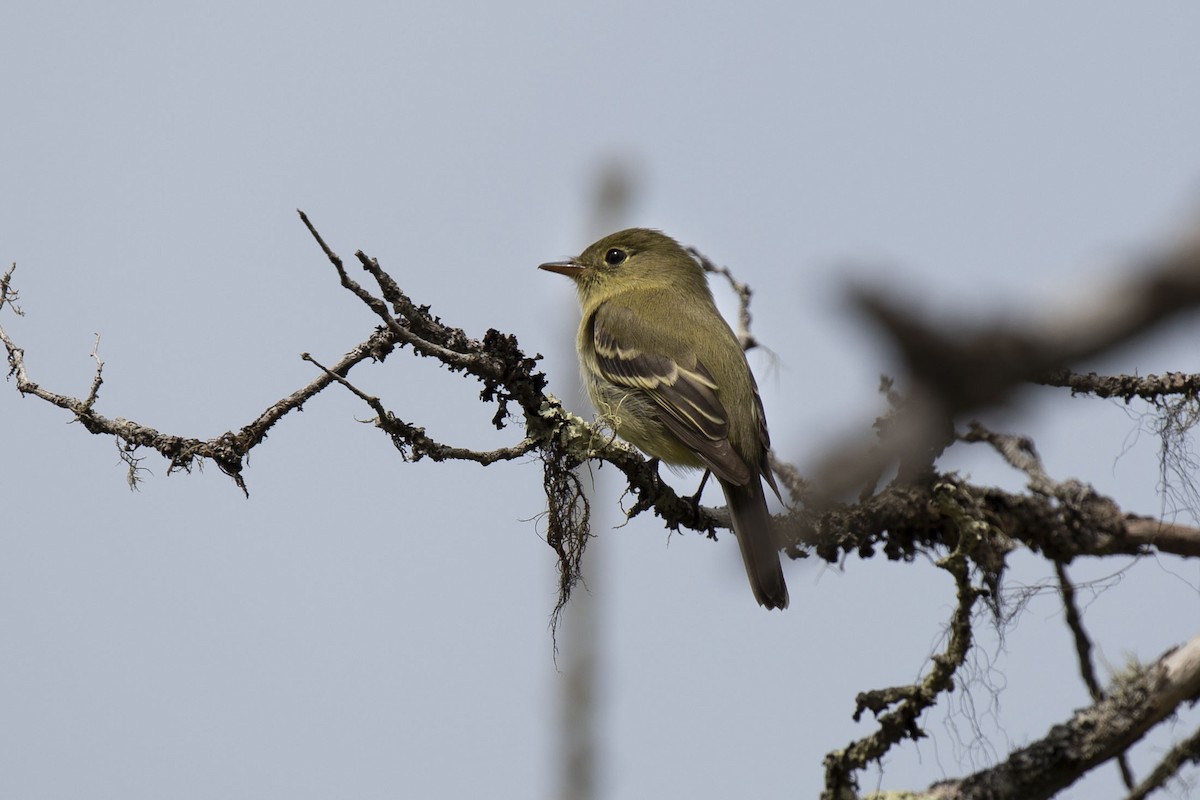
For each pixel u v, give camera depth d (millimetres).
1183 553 9195
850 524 9219
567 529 9281
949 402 1641
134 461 8750
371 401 8195
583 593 11109
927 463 8367
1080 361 1609
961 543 7531
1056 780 7320
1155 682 7398
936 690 7496
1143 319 1583
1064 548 9195
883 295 1611
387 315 8055
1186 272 1562
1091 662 8273
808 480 2316
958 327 1612
